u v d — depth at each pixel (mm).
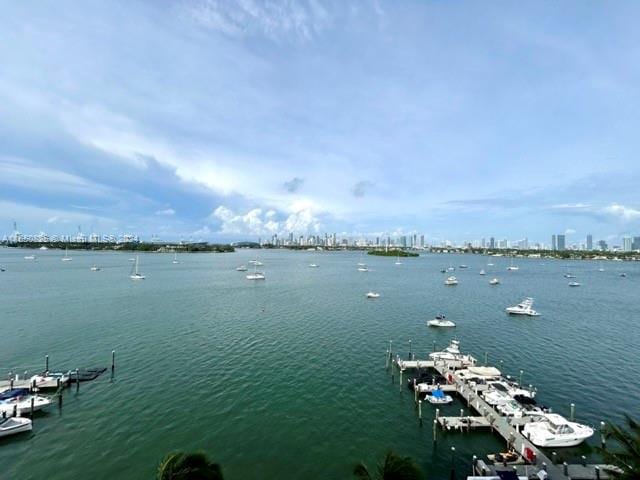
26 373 47969
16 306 95312
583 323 85375
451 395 45812
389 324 81500
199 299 109750
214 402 41375
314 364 53938
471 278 190375
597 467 30125
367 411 40688
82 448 32531
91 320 79750
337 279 176125
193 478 23953
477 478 27828
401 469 24906
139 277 160500
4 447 32531
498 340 70125
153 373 49344
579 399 44219
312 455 32438
